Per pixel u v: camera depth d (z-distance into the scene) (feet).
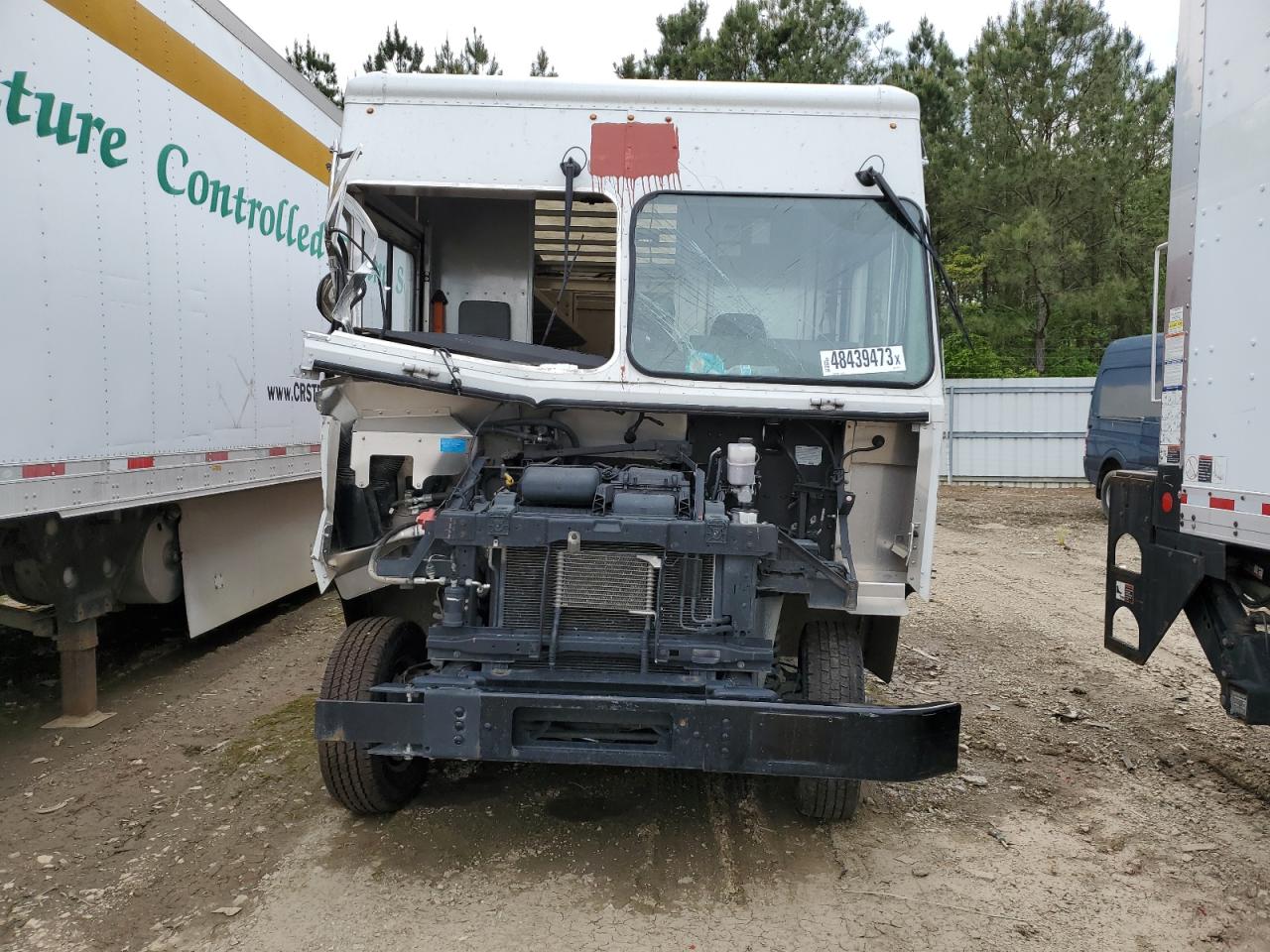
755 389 11.98
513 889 10.64
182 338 16.29
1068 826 12.50
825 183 12.42
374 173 12.55
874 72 74.38
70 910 10.16
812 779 11.69
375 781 11.65
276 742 14.94
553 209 14.44
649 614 10.42
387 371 11.23
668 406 11.80
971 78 74.59
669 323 12.21
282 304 20.34
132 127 14.83
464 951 9.45
